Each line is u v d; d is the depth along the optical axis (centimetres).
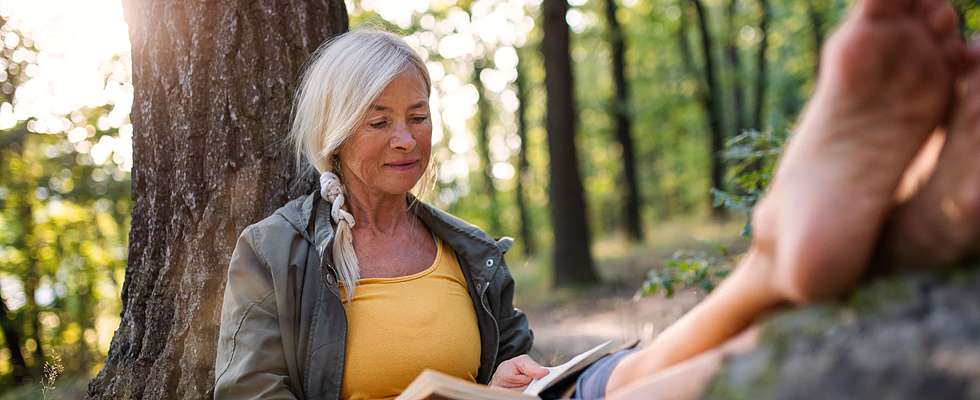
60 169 1370
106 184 1367
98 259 1501
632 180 2012
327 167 226
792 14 2233
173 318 259
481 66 2345
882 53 108
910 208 114
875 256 117
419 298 217
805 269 112
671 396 125
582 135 2586
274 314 204
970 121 110
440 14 2058
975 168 107
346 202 225
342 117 214
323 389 204
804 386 108
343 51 220
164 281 262
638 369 154
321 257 208
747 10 2305
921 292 108
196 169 263
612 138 2550
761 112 2219
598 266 1490
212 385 249
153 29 269
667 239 1720
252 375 198
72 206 1423
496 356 234
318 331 205
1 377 732
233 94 264
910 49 108
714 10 2512
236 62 266
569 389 183
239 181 262
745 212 327
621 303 891
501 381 216
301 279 207
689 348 143
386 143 216
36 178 1361
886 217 116
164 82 268
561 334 750
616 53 2022
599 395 165
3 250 1426
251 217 259
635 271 1323
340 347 205
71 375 594
